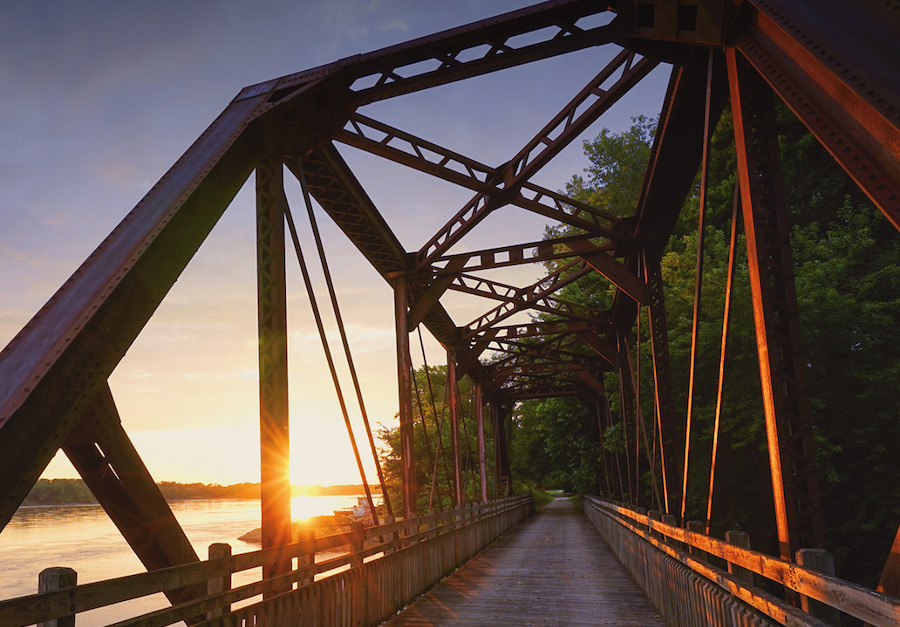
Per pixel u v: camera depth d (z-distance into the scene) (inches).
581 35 338.3
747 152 247.3
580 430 1590.8
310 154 393.7
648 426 878.4
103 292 199.2
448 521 525.3
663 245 589.6
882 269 637.9
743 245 730.8
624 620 326.3
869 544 642.8
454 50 352.5
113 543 1791.3
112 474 208.8
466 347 1023.0
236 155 290.0
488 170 490.9
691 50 335.0
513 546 749.3
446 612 346.9
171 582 155.0
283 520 277.6
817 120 197.0
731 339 675.4
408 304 664.4
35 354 180.7
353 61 349.7
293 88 338.0
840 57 182.9
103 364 195.0
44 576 121.0
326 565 249.8
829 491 651.5
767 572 152.3
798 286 619.8
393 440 2119.8
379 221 531.5
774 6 223.8
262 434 283.1
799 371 220.2
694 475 750.5
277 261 304.2
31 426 166.4
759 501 721.0
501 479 1754.4
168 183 266.4
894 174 163.9
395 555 348.8
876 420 607.8
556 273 804.6
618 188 1742.1
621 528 569.6
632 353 988.6
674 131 418.3
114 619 769.6
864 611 98.6
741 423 678.5
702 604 223.5
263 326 295.7
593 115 427.5
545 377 1478.8
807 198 828.6
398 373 599.8
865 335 616.4
